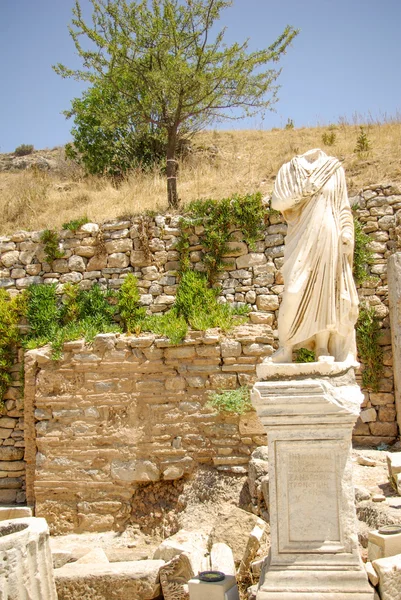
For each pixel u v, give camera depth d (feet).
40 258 41.70
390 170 43.45
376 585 17.07
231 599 18.16
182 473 32.63
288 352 18.06
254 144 70.28
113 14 45.42
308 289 17.66
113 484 33.37
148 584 20.95
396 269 35.14
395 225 38.14
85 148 66.64
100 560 23.89
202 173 52.42
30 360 35.78
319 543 16.34
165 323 36.22
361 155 48.01
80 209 47.96
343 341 18.19
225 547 22.24
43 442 34.37
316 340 18.29
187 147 65.36
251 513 26.35
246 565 21.58
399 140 52.95
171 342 33.58
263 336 33.37
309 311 17.67
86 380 34.55
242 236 39.50
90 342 34.78
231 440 32.35
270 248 39.11
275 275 38.78
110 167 65.51
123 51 45.24
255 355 33.06
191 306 37.86
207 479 31.96
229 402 31.94
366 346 36.32
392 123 66.74
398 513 22.17
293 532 16.49
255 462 29.09
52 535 33.42
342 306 17.83
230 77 45.85
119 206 46.93
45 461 34.19
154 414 33.53
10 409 38.83
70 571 21.58
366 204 38.75
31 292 40.27
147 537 31.96
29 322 39.83
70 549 29.91
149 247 40.52
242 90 46.55
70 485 33.73
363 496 24.39
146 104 46.85
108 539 32.19
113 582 21.07
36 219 48.60
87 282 40.91
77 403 34.45
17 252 41.98
